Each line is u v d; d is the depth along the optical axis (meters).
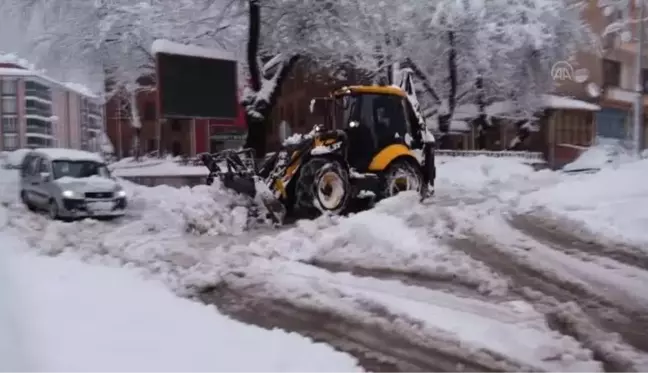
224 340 5.29
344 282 7.11
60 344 4.80
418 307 6.16
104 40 23.92
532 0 30.88
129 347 4.94
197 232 10.50
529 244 8.46
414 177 12.56
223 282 7.14
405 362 4.95
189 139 39.41
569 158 38.56
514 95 33.38
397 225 9.40
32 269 7.41
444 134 30.75
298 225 10.25
